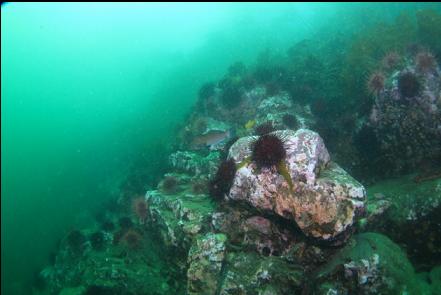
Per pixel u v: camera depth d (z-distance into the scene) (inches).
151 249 422.0
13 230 1294.3
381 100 380.2
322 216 236.7
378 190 346.9
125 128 1346.0
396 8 940.6
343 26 976.3
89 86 2768.2
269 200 256.8
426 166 354.9
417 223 296.5
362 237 267.0
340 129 442.6
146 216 443.2
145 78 1812.3
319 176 253.3
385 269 238.1
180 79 1347.2
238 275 277.9
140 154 886.4
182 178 472.1
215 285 283.0
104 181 1058.7
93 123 2036.2
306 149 253.1
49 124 3009.4
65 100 3065.9
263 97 602.5
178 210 374.0
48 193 1393.9
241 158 273.6
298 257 273.9
